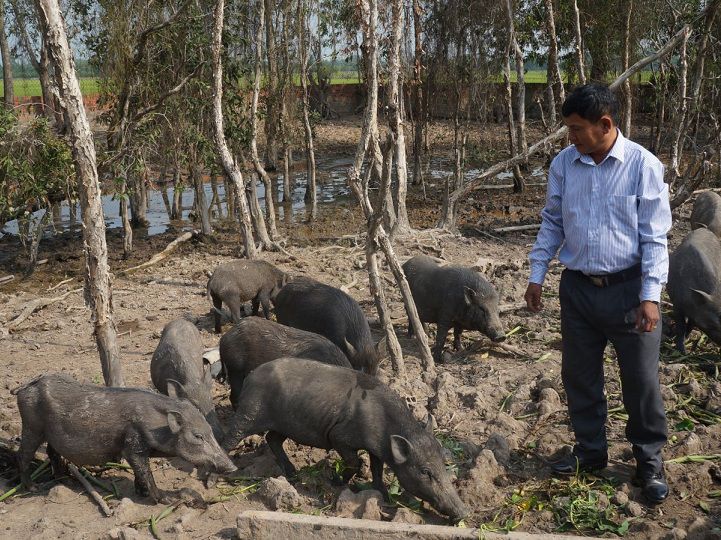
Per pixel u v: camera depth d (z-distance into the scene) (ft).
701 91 59.21
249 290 31.35
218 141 40.24
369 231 24.76
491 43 66.23
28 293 39.32
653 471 16.83
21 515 17.10
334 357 20.99
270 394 18.37
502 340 25.93
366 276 38.40
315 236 53.47
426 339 25.52
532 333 28.66
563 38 69.21
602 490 17.28
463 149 66.13
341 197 69.46
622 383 16.71
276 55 62.39
